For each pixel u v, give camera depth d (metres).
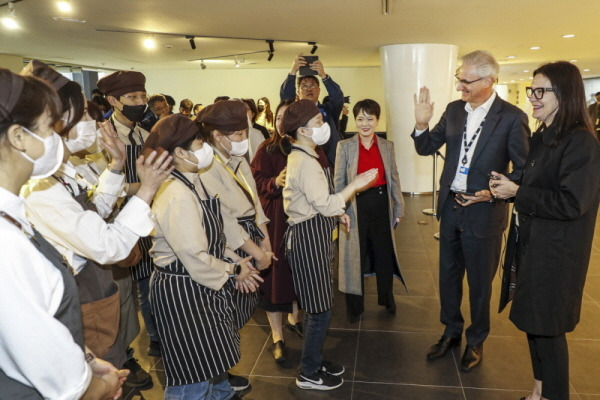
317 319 2.51
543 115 2.01
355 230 3.26
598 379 2.61
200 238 1.79
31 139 0.93
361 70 14.41
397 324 3.36
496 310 3.52
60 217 1.33
